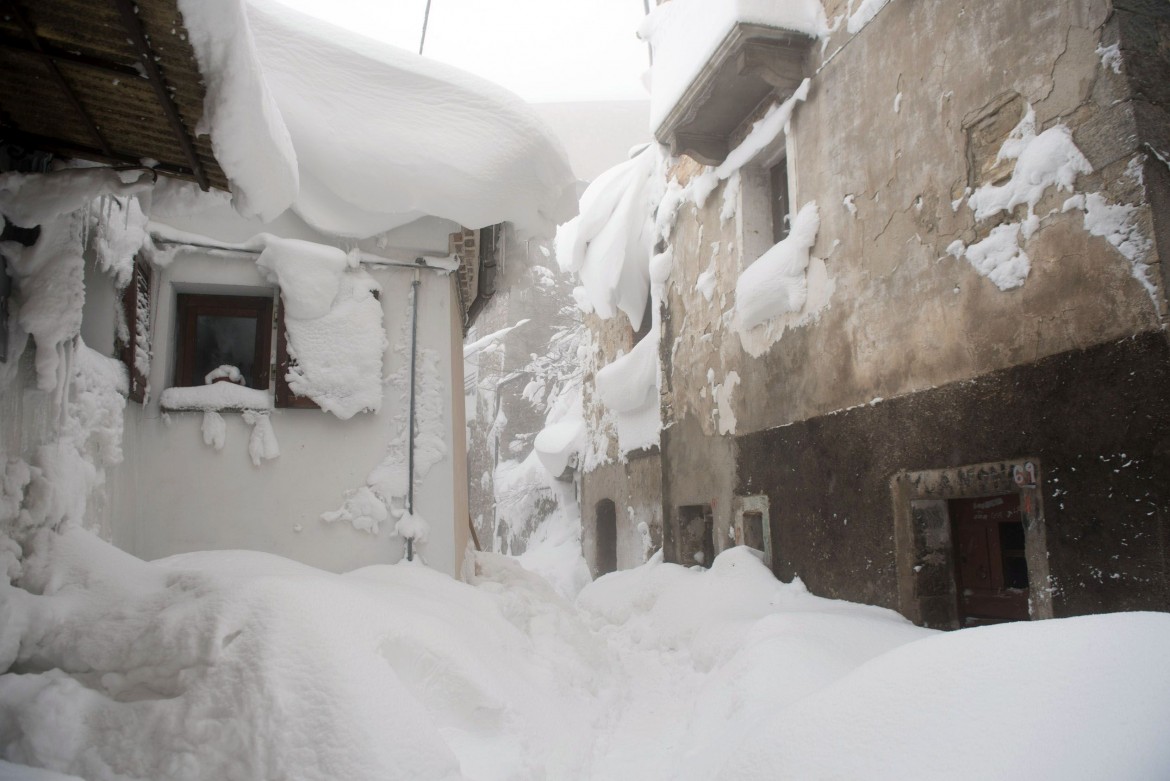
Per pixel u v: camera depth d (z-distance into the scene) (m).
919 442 5.28
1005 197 4.61
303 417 5.07
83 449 3.66
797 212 6.96
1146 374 3.73
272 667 2.58
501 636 4.38
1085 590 3.97
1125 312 3.86
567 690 4.38
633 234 11.89
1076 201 4.15
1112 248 3.94
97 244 3.89
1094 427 3.98
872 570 5.73
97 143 3.13
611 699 4.82
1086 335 4.06
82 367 3.62
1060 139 4.28
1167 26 4.13
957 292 4.97
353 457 5.11
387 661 2.93
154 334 4.90
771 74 6.90
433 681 3.12
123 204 4.22
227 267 5.08
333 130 4.73
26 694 2.50
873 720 2.37
